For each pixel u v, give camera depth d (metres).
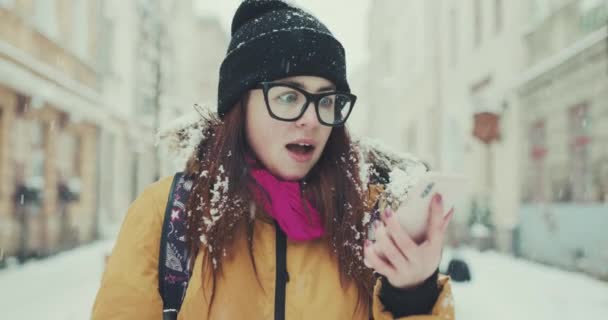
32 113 11.30
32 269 10.22
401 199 1.12
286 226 1.15
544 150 10.37
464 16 15.53
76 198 12.86
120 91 17.44
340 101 1.24
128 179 18.92
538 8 10.90
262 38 1.22
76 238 13.78
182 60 26.59
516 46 11.69
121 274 1.16
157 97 10.15
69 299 7.41
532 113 10.87
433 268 0.93
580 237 8.79
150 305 1.15
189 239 1.16
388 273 0.94
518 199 11.36
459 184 0.87
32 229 11.28
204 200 1.16
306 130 1.19
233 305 1.12
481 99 10.12
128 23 18.06
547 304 6.68
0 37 10.02
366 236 1.17
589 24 8.88
